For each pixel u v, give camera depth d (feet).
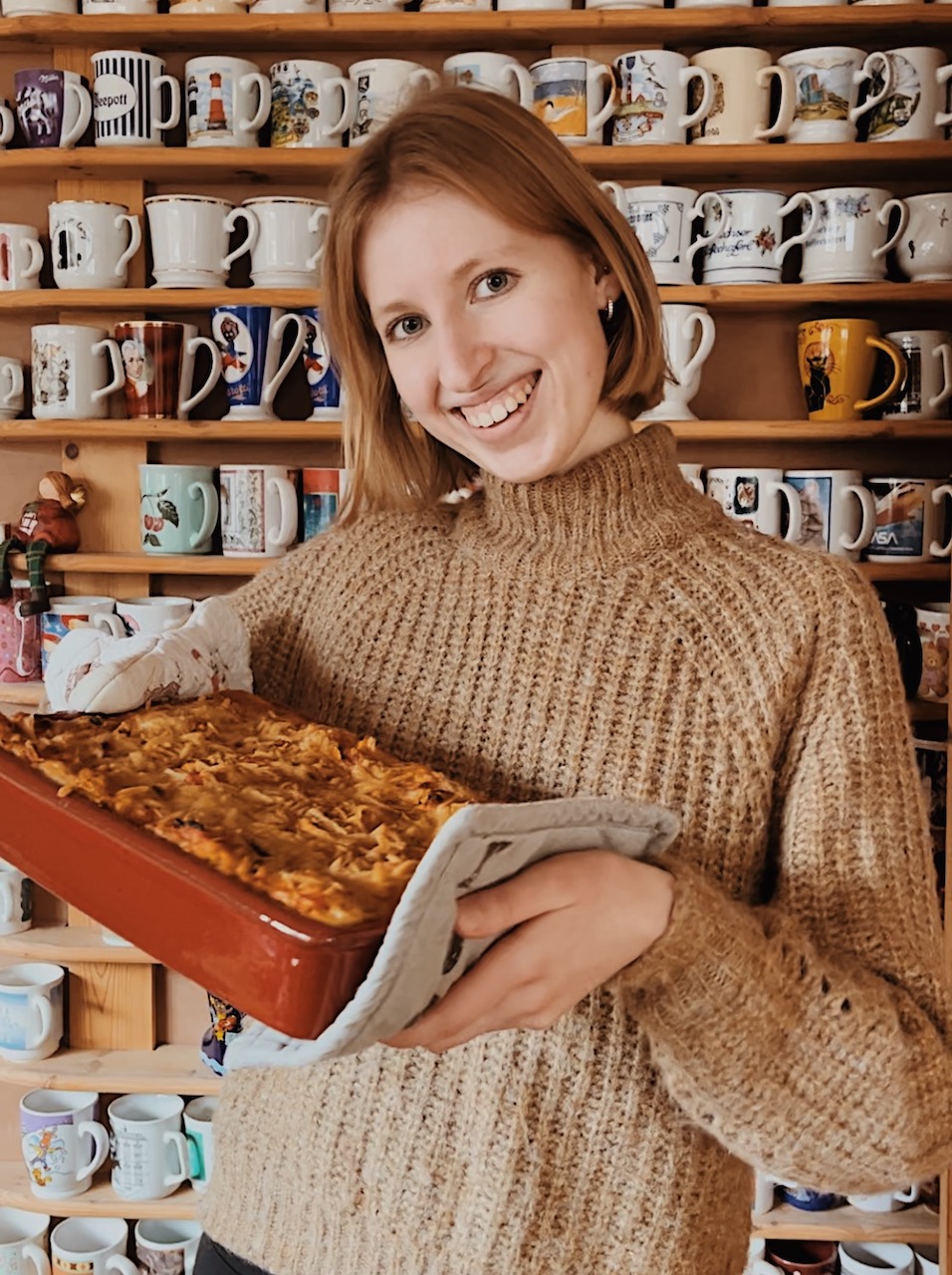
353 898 1.72
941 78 4.70
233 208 5.02
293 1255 2.76
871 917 2.39
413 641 2.90
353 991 1.63
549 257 2.47
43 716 2.57
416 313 2.53
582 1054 2.48
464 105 2.46
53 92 4.92
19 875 5.59
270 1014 1.64
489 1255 2.48
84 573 5.51
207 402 5.38
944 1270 4.75
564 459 2.62
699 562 2.67
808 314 5.24
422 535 3.04
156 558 5.13
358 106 4.81
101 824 2.03
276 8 4.86
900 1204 5.31
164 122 4.99
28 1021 5.57
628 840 2.02
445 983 1.76
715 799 2.52
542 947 1.83
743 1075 2.18
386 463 3.10
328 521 5.03
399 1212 2.57
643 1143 2.48
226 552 5.07
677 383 3.02
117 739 2.52
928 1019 2.33
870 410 4.98
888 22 4.75
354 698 2.94
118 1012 5.76
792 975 2.20
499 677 2.75
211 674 2.96
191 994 5.85
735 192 4.79
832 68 4.70
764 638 2.54
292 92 4.84
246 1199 2.87
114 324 5.37
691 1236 2.52
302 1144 2.72
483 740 2.74
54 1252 5.60
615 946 1.94
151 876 1.88
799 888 2.43
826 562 2.60
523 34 4.90
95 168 5.04
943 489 4.76
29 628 5.26
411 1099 2.57
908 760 2.52
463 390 2.49
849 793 2.43
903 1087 2.19
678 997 2.11
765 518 4.81
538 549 2.79
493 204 2.38
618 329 2.74
